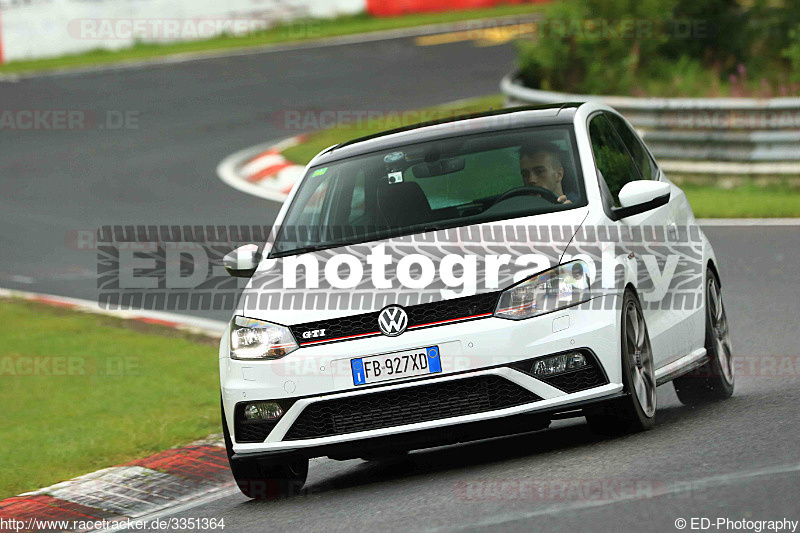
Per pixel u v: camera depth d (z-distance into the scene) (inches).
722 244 1829.5
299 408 842.8
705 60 2933.1
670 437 844.6
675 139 2338.8
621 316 848.9
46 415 1289.4
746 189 2278.5
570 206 916.0
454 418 818.8
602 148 1005.2
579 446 868.6
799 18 2915.8
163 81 4323.3
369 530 712.4
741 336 1301.7
